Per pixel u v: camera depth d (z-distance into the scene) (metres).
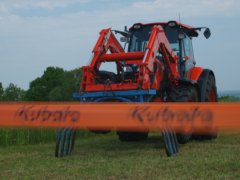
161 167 6.40
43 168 6.62
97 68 8.83
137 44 10.13
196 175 5.75
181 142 8.76
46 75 74.81
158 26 8.84
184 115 4.29
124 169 6.30
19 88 78.81
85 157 7.64
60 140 8.01
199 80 10.62
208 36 10.41
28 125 4.36
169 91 9.29
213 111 4.23
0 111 4.42
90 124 4.42
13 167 6.83
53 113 4.39
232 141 9.77
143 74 8.10
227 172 5.94
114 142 10.40
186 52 10.25
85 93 8.54
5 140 11.20
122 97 8.26
